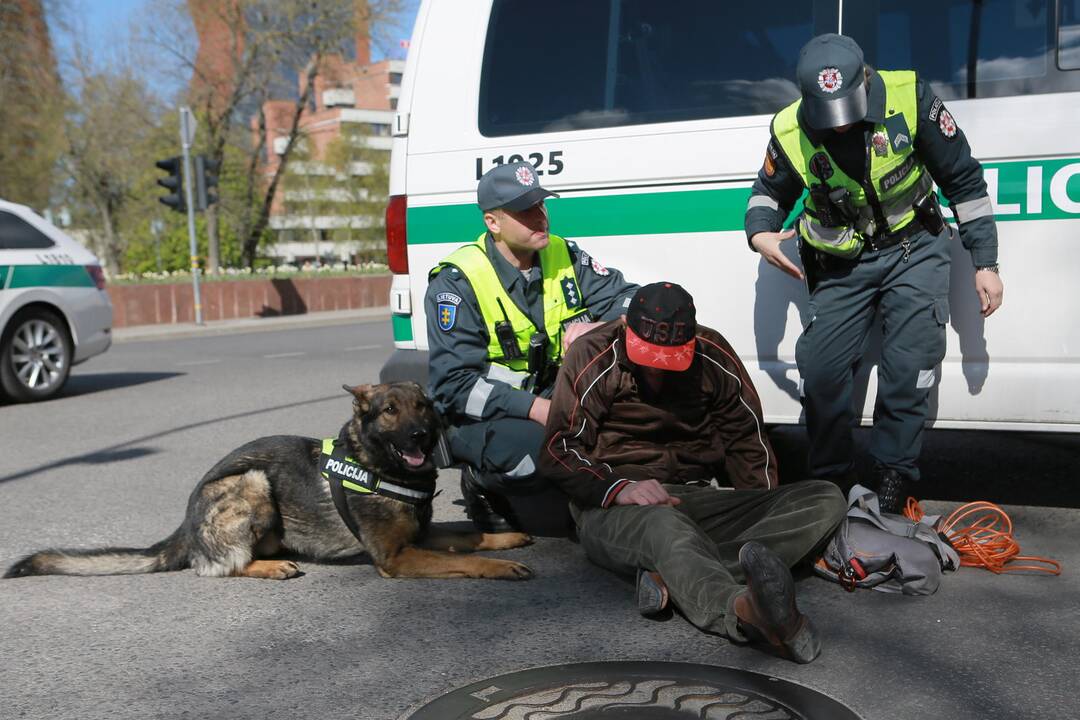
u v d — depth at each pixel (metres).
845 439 3.62
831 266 3.50
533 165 4.05
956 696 2.39
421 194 4.23
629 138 3.91
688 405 3.40
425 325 4.25
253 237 31.48
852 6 3.64
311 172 62.97
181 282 19.56
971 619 2.89
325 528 3.66
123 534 4.25
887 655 2.65
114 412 7.89
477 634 2.92
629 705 2.37
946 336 3.50
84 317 9.10
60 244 9.08
